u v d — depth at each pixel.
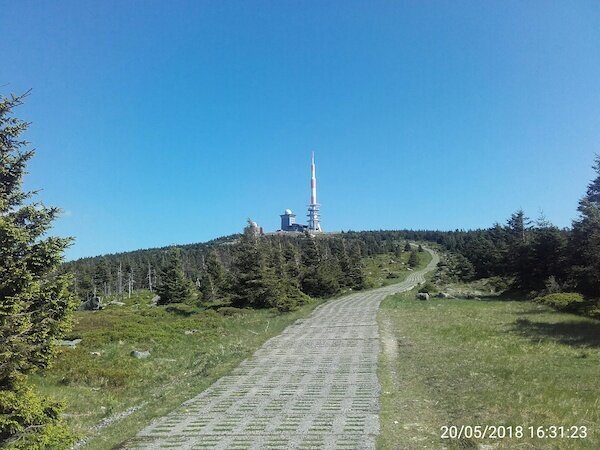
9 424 8.73
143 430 10.80
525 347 19.39
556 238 45.25
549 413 10.34
